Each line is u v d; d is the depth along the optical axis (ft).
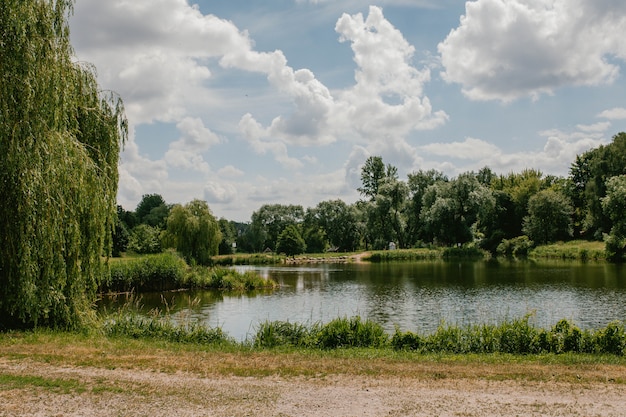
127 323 52.19
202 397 28.27
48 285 46.21
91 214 50.26
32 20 44.68
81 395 27.99
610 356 42.16
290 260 256.32
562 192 288.71
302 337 48.52
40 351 38.45
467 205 252.83
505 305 87.97
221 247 328.08
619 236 183.21
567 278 129.59
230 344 47.42
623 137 243.60
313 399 28.30
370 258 240.12
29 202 43.68
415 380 32.58
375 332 48.88
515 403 27.84
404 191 270.26
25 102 43.62
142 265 117.50
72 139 48.37
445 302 93.81
